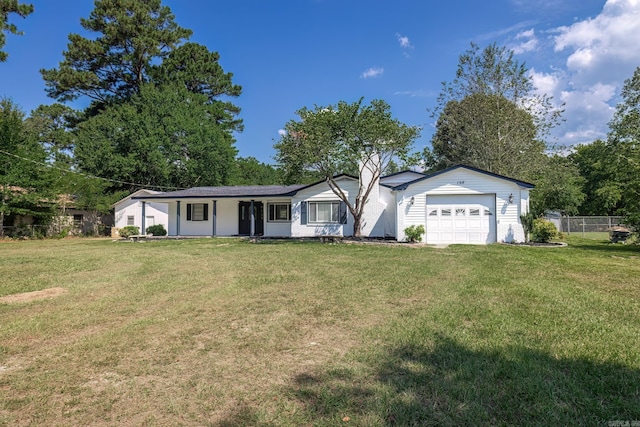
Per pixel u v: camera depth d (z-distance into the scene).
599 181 39.81
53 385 3.27
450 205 17.05
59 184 26.08
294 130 16.97
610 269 9.20
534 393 2.95
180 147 34.81
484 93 25.81
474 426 2.55
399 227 17.36
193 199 22.66
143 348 4.11
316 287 7.14
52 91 38.03
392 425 2.59
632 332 4.38
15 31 21.34
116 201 30.20
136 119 33.00
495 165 25.16
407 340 4.20
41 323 5.03
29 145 24.94
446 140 32.47
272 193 21.06
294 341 4.27
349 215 19.97
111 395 3.09
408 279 7.83
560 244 16.03
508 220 16.52
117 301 6.27
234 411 2.82
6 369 3.61
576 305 5.63
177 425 2.66
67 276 8.81
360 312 5.40
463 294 6.41
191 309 5.70
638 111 18.14
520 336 4.26
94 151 32.09
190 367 3.61
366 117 16.67
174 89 38.75
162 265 10.51
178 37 41.91
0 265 10.71
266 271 9.09
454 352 3.82
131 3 37.06
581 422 2.57
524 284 7.25
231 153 38.28
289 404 2.90
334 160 17.05
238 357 3.84
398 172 23.06
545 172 24.73
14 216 25.59
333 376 3.36
